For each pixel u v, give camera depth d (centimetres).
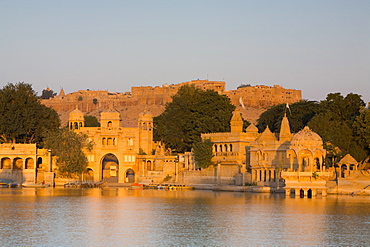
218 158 19962
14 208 12900
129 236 9044
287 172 15375
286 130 17362
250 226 10025
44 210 12494
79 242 8544
